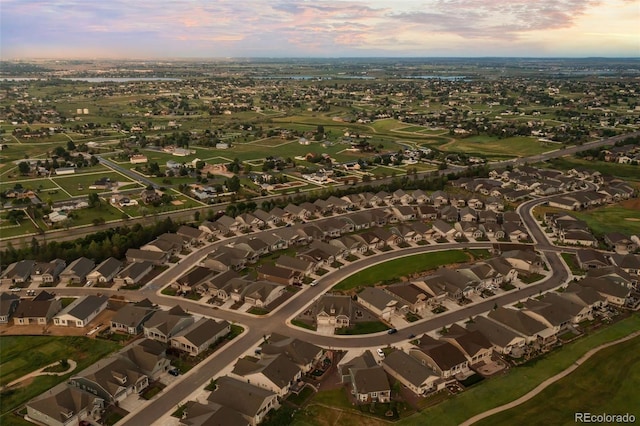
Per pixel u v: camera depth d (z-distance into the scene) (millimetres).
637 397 82875
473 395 84438
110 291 124125
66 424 75812
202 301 118750
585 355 96312
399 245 156875
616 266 135500
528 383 87562
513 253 142125
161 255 140500
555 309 108312
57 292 123500
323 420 78500
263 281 123312
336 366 93375
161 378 89188
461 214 184250
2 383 87438
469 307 117438
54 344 100188
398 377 88938
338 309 109125
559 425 76500
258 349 97625
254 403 78250
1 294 117312
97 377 83500
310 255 139875
